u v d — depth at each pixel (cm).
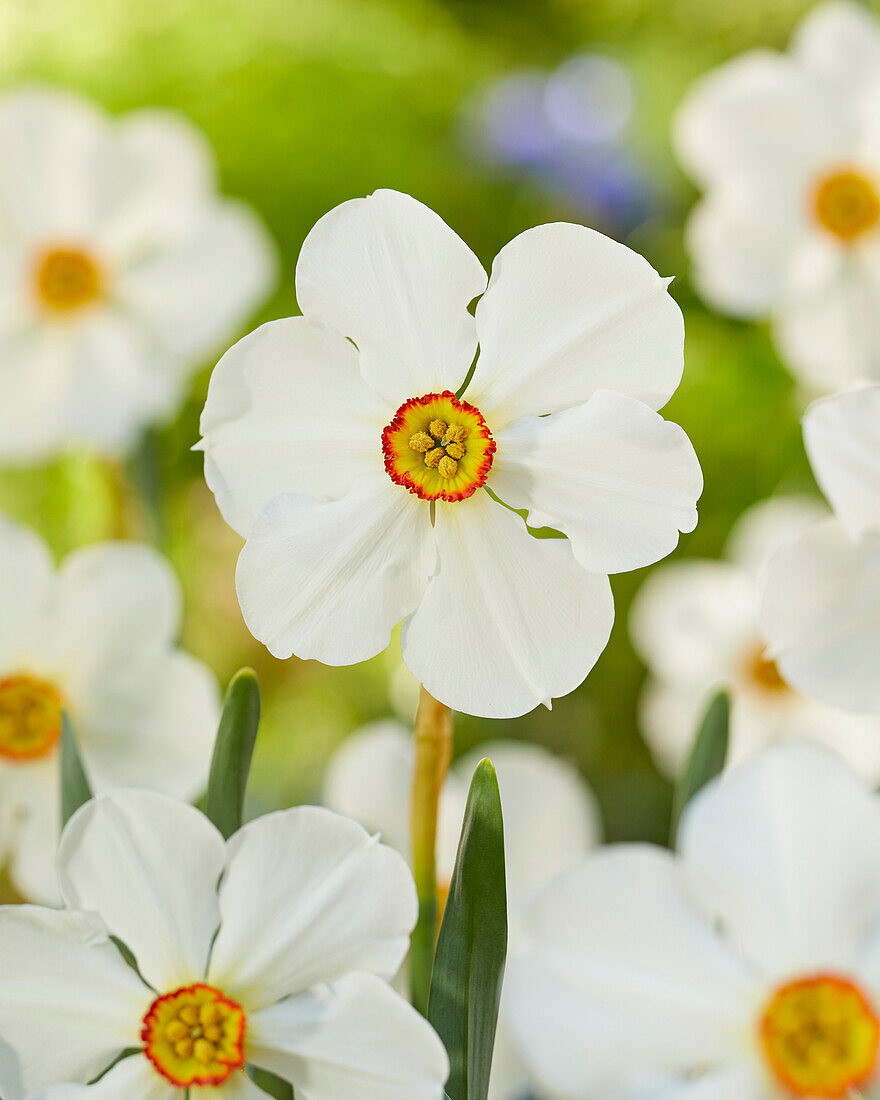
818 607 54
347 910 50
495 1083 57
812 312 114
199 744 65
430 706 52
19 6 201
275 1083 52
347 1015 50
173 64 207
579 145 202
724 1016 52
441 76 225
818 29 112
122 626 65
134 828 50
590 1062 52
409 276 50
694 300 192
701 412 175
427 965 53
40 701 65
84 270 104
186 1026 50
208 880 51
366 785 62
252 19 214
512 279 50
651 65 214
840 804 52
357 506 50
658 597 99
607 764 151
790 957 52
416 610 51
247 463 50
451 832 62
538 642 50
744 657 94
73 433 100
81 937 50
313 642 50
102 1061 51
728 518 168
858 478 53
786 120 111
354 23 222
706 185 199
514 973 52
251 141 204
